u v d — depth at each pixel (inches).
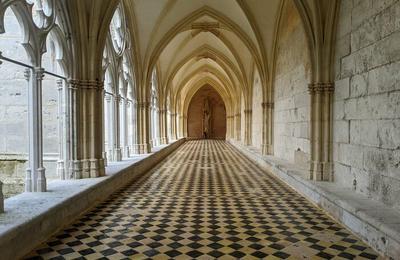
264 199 274.1
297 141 382.3
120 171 329.4
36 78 221.6
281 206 250.2
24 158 368.8
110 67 386.9
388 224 154.5
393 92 183.8
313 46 286.2
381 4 196.1
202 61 997.8
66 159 277.7
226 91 1165.1
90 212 233.1
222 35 641.6
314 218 218.2
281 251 161.5
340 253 158.9
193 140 1306.6
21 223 152.6
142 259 152.4
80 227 199.0
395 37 181.0
